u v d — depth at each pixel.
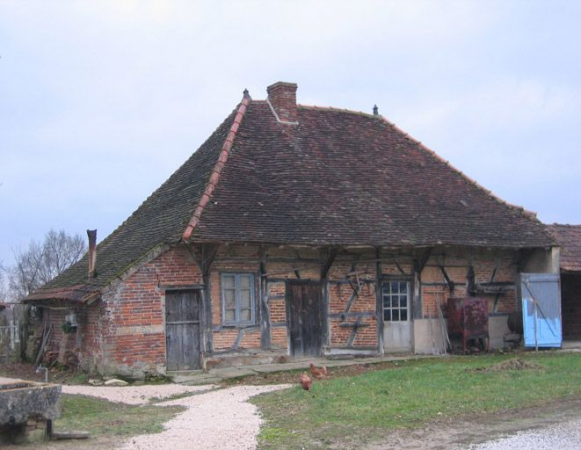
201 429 9.66
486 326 19.84
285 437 9.05
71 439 9.11
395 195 20.61
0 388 9.50
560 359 16.59
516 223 21.80
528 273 20.97
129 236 20.00
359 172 20.91
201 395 13.36
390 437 8.91
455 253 20.50
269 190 18.53
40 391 8.96
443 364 16.47
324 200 19.02
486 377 13.34
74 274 20.67
